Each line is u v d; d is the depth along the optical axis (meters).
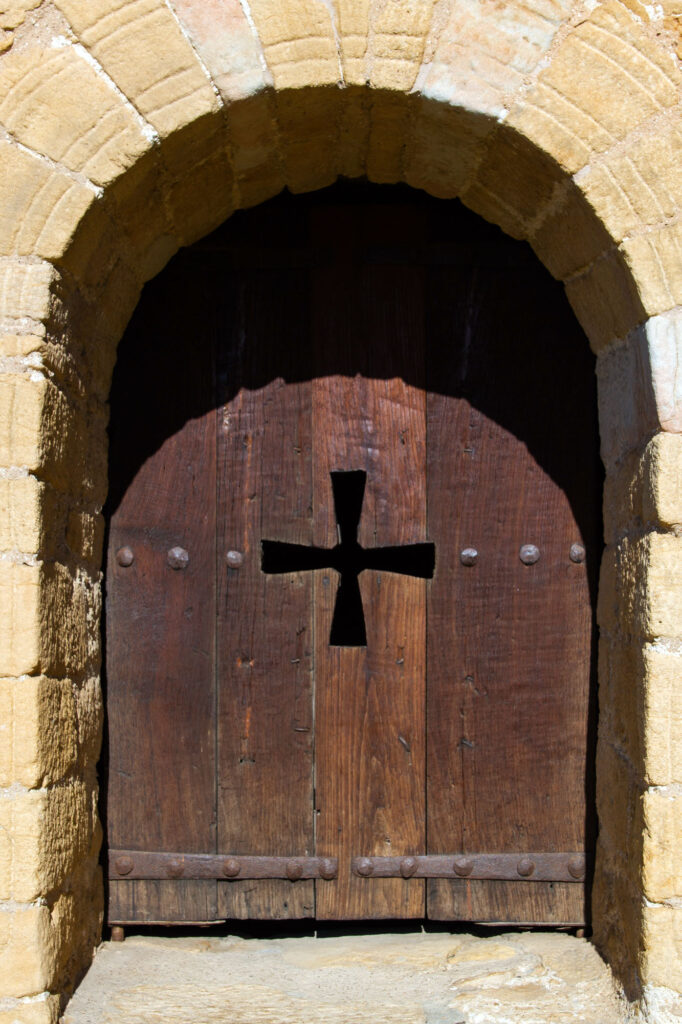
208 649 2.18
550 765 2.18
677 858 1.74
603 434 2.08
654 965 1.73
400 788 2.18
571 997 1.89
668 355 1.76
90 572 2.05
